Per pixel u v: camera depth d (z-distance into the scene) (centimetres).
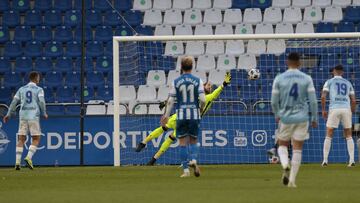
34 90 6278
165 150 6725
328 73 7875
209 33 9212
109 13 9356
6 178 4997
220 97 7931
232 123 7212
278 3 9544
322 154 7206
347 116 6353
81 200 3253
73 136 7200
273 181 4431
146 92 8338
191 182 4412
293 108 3838
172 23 9419
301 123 3838
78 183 4447
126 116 7231
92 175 5266
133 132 7231
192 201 3139
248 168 6109
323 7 9506
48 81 8644
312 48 7944
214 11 9438
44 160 7194
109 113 8106
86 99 8406
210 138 7200
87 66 8769
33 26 9325
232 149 7194
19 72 8781
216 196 3381
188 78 4859
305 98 3853
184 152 4947
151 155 7181
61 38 9131
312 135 7225
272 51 8894
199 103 4938
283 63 8006
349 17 9338
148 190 3803
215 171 5647
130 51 8350
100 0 9506
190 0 9594
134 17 9425
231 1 9594
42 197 3431
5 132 7244
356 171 5534
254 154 7200
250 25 9175
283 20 9356
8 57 8975
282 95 3847
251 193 3531
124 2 9631
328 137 6438
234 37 6938
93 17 9319
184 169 4978
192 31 9381
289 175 4191
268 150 7175
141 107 7944
